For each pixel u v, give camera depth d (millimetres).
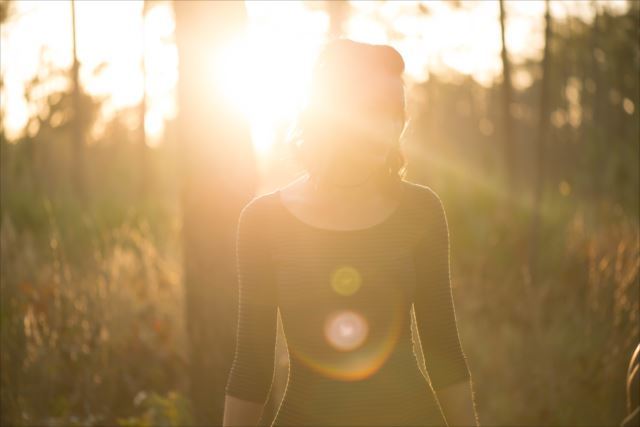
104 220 6793
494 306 5043
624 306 4156
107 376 3975
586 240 5492
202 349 3570
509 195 7391
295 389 1443
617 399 3910
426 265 1491
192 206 3578
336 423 1389
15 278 4270
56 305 4094
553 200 7691
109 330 4227
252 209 1493
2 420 3590
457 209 6840
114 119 12812
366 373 1414
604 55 8422
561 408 3990
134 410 3936
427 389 1452
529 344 4410
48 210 4723
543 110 6852
